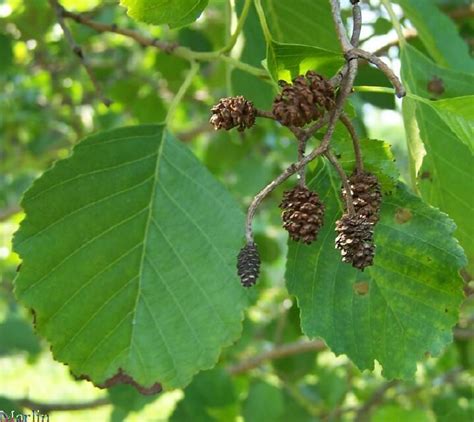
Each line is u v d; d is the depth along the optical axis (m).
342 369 1.06
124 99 0.98
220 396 0.76
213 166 0.97
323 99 0.35
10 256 1.19
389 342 0.44
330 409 0.95
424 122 0.46
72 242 0.45
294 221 0.36
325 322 0.44
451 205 0.46
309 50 0.39
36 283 0.45
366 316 0.44
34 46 0.91
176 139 0.48
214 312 0.46
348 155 0.42
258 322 1.08
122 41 1.04
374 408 0.98
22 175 1.24
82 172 0.46
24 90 1.15
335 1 0.36
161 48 0.50
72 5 0.94
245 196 0.96
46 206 0.45
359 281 0.44
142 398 0.74
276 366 0.92
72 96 1.12
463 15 0.74
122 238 0.46
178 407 0.76
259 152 0.99
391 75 0.34
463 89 0.47
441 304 0.43
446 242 0.43
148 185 0.47
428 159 0.46
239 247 0.46
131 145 0.47
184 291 0.46
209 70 0.89
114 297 0.46
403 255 0.43
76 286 0.46
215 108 0.37
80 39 0.87
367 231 0.35
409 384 1.02
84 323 0.46
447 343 0.43
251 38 0.54
